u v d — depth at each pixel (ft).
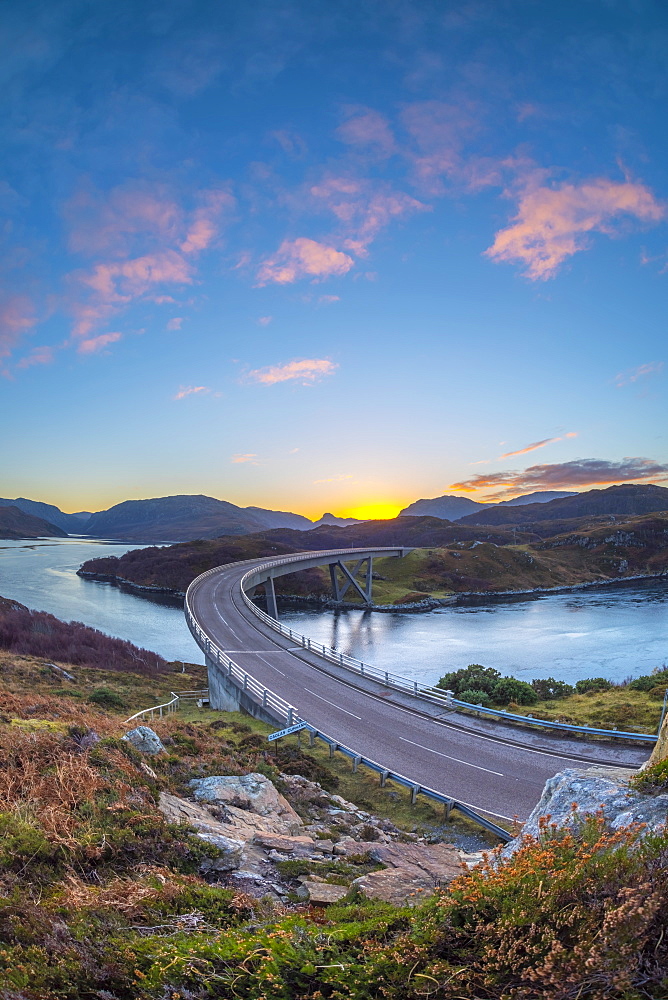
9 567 630.74
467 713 100.83
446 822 64.28
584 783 31.55
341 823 53.78
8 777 29.73
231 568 388.37
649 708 98.63
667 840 15.64
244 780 47.80
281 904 25.08
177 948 16.74
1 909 16.60
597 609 348.38
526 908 15.01
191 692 152.05
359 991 14.47
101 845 25.52
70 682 118.62
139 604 377.71
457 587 464.65
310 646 161.27
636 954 12.73
